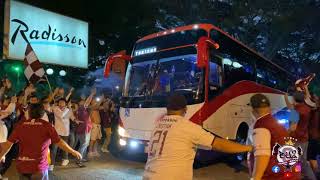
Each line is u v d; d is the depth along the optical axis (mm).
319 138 7668
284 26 26172
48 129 4996
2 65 15367
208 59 9000
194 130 3828
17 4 11992
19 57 12016
